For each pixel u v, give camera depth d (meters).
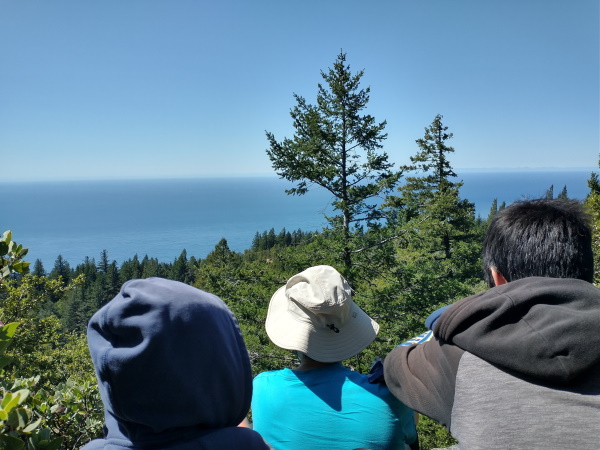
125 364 0.91
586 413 0.95
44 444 1.38
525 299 1.05
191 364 0.96
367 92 12.57
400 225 12.12
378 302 11.25
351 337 1.77
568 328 0.97
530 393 1.00
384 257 11.64
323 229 12.45
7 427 1.26
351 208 12.25
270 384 1.74
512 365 1.02
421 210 13.13
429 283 11.40
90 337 1.03
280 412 1.68
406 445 1.76
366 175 12.67
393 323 10.88
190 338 0.97
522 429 0.98
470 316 1.12
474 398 1.07
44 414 2.94
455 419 1.10
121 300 1.01
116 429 1.04
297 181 12.81
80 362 15.31
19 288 12.14
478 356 1.11
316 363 1.79
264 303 11.05
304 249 12.00
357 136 12.44
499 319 1.06
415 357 1.34
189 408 0.97
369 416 1.61
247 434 1.07
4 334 1.28
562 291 1.04
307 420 1.63
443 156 29.16
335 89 12.30
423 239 12.56
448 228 26.23
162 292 1.00
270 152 12.51
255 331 10.51
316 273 1.80
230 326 1.11
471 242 27.08
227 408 1.06
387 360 1.47
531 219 1.25
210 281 11.94
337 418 1.61
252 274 11.79
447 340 1.20
